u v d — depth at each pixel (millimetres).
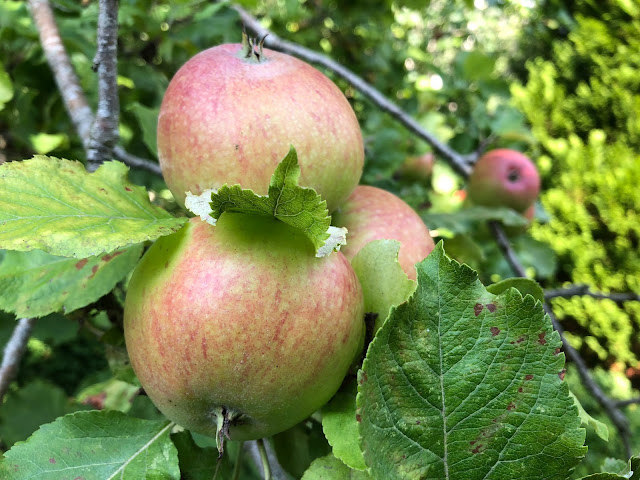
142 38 332
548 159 1084
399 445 108
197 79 146
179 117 144
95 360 659
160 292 127
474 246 294
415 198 354
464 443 110
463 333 110
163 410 141
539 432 109
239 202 119
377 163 344
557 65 1191
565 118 1143
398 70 541
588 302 987
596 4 1047
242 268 123
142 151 323
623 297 355
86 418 150
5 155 288
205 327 121
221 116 139
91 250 119
